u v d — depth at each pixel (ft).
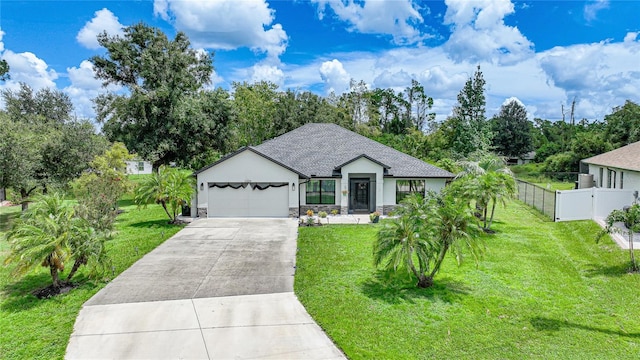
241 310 33.76
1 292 38.14
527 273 42.83
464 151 165.27
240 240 59.67
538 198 83.25
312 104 191.93
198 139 110.83
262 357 26.23
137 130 107.55
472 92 174.40
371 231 65.57
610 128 157.58
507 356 26.22
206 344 27.94
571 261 47.37
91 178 78.69
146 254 51.90
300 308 34.12
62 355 26.58
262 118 181.57
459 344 27.84
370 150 91.50
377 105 268.62
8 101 179.52
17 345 27.81
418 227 36.55
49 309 34.04
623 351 26.68
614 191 67.05
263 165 78.23
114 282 40.93
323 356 26.37
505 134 226.38
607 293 36.99
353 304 34.65
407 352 26.78
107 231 42.78
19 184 71.20
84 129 88.94
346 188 81.05
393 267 37.78
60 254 35.96
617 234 55.67
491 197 60.39
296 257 50.19
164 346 27.71
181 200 72.38
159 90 102.78
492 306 34.17
